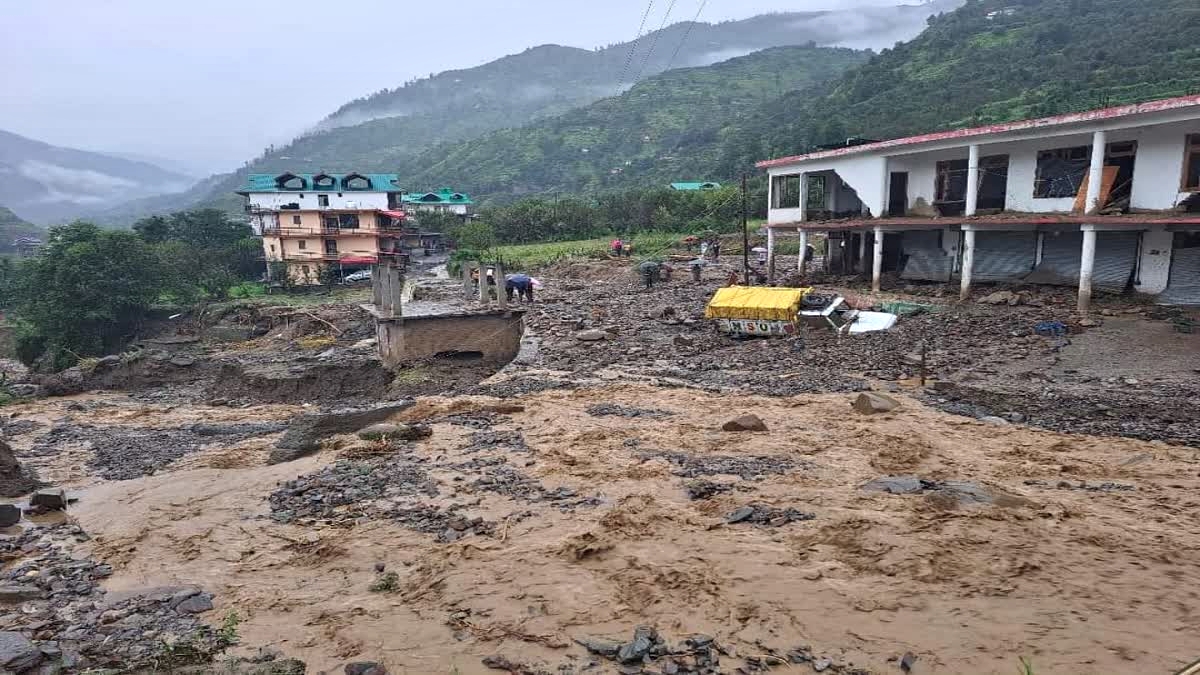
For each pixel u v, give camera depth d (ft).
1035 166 90.17
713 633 26.17
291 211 210.38
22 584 33.09
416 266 227.40
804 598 28.25
